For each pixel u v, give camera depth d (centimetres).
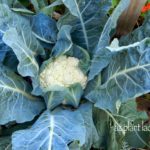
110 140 107
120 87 96
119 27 118
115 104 96
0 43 98
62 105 102
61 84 100
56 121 92
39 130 88
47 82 100
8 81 97
